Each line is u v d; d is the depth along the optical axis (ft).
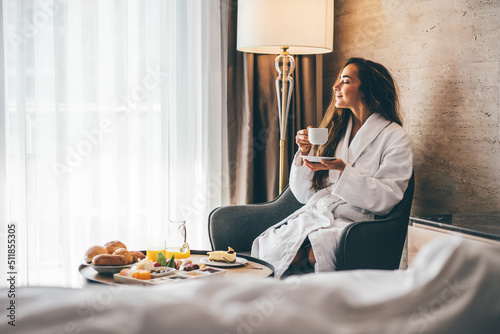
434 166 8.65
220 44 10.67
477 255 1.52
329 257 7.20
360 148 8.15
